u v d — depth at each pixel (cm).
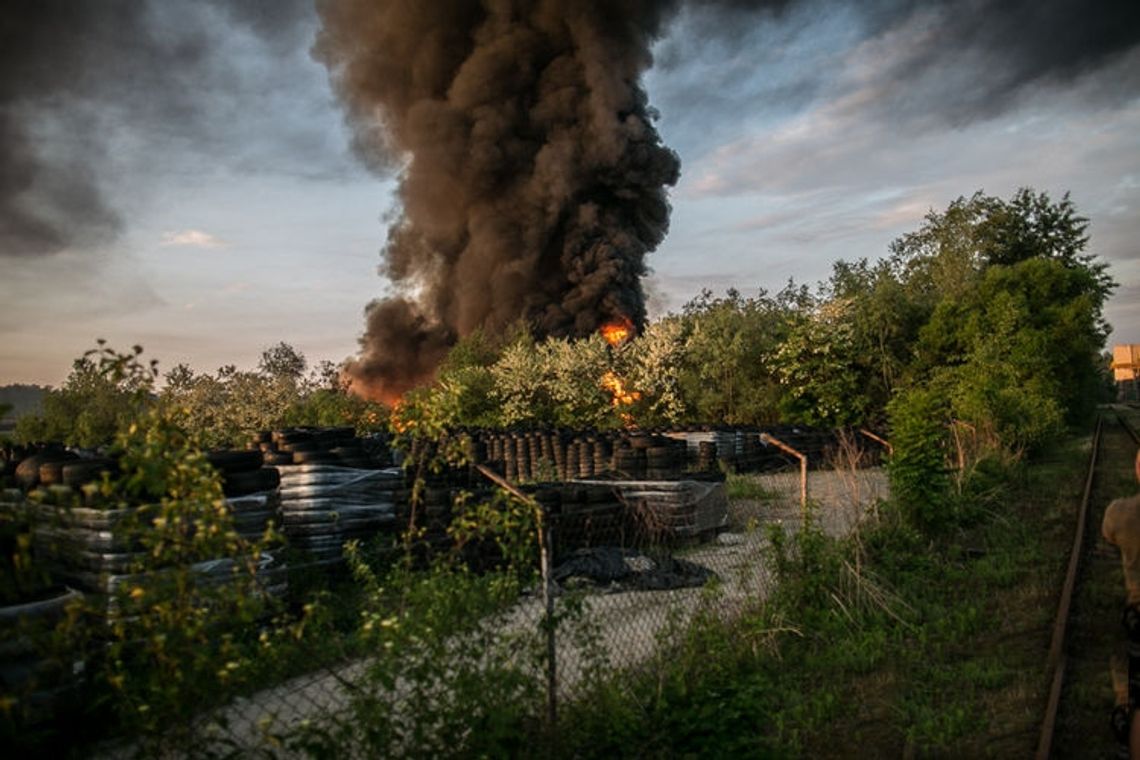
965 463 1495
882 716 576
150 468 338
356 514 1051
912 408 1215
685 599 825
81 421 2414
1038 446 2148
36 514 354
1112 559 999
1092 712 565
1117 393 10144
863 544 991
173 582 352
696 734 513
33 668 461
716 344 3061
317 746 378
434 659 414
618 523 1087
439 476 1176
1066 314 2808
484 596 472
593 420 3158
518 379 3225
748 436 2303
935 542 1103
